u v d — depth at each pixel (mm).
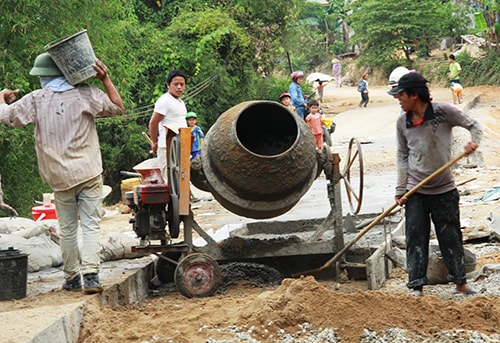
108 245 9555
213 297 8320
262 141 9008
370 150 24188
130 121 27500
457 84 35875
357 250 9484
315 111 19625
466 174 17875
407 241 7621
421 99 7418
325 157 8836
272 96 35469
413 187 7559
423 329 6305
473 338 6078
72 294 7500
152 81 29656
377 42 60062
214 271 8414
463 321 6441
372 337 6160
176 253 9273
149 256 9898
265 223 11422
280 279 9031
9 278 7375
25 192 19141
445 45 61406
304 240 9086
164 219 8625
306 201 15773
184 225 8727
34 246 9359
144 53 29266
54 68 7793
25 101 7688
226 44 31625
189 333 6414
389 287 8523
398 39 58375
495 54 50219
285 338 6211
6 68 17781
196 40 30453
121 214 16359
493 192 14352
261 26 34469
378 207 13672
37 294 7656
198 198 17359
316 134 19578
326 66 69500
